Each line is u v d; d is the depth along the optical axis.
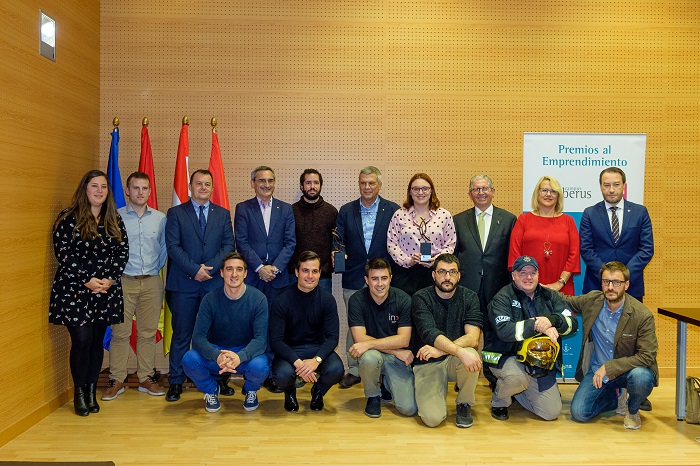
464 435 3.64
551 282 4.40
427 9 5.21
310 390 4.64
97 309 3.94
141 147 4.88
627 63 5.23
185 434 3.62
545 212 4.48
